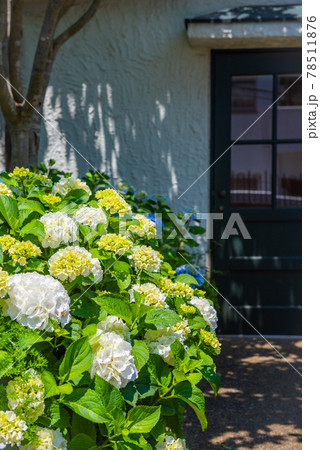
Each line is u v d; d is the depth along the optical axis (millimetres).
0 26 3465
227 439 2912
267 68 4699
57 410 1544
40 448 1454
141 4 4723
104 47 4770
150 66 4754
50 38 3551
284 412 3256
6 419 1421
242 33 4352
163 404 1782
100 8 4754
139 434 1591
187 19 4379
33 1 4758
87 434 1607
